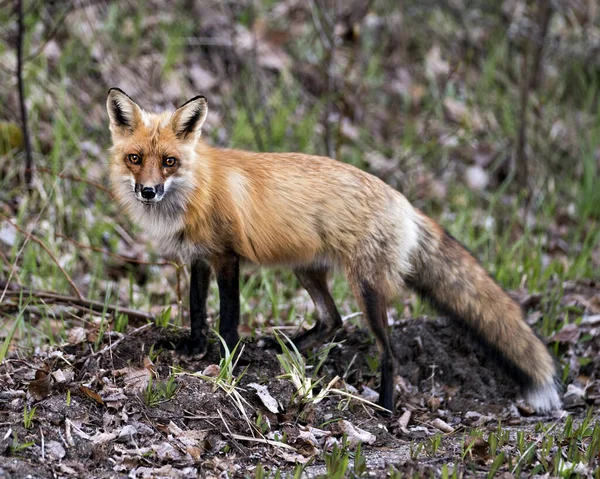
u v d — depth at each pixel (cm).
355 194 955
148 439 767
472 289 996
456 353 1063
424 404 978
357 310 1205
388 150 1747
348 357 1034
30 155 1331
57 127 1431
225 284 917
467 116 1814
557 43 2052
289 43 1902
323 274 1012
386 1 2055
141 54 1708
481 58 2056
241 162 948
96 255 1309
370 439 832
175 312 1145
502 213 1655
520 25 1953
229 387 847
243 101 1595
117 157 898
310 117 1705
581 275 1395
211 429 800
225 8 1888
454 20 2112
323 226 952
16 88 1484
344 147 1683
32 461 704
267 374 909
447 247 1005
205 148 938
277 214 934
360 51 1942
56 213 1334
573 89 2033
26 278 1205
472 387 1028
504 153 1764
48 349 930
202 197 891
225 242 910
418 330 1079
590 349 1104
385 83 1923
